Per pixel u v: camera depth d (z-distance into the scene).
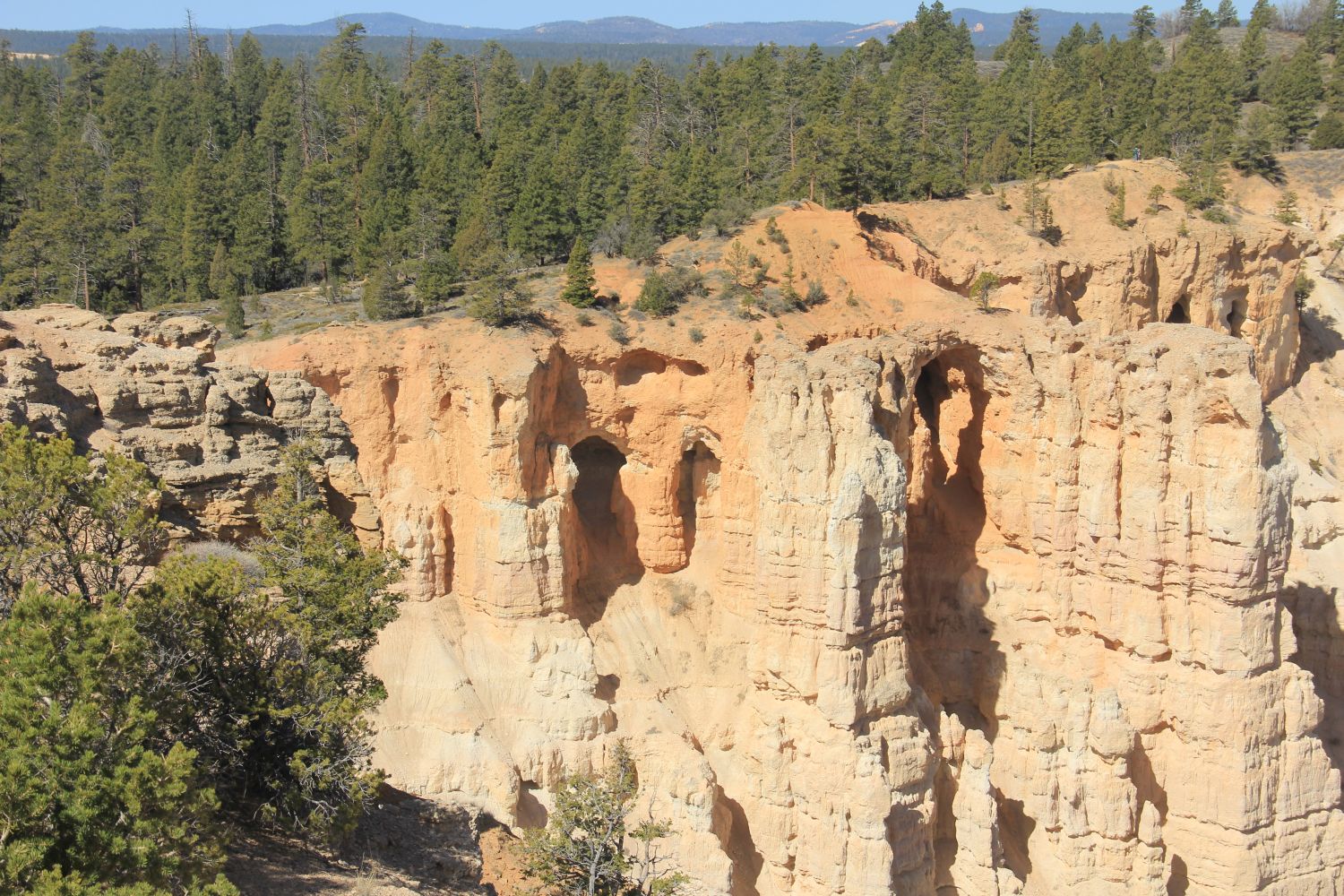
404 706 61.53
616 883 47.72
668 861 58.22
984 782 60.62
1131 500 61.78
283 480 52.34
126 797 29.12
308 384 62.59
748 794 61.41
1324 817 61.59
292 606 47.31
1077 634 65.44
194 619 40.12
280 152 123.44
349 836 44.19
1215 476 59.28
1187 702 61.00
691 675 66.06
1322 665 81.19
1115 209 96.81
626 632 66.81
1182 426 60.12
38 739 28.55
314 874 39.16
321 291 86.44
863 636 59.28
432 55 157.00
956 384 72.31
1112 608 63.22
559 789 56.84
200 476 56.09
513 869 50.16
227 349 65.69
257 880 37.34
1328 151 126.56
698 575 69.44
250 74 150.00
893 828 58.84
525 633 64.00
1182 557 60.50
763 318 71.12
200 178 98.06
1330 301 112.31
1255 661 59.88
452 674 62.47
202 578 40.59
